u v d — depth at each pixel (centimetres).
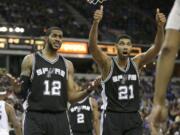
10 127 1766
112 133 1060
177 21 378
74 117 1548
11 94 2170
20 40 2770
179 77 4456
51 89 980
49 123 972
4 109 1238
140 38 4331
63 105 990
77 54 3266
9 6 4397
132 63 1083
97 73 3981
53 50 999
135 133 1066
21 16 4281
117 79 1071
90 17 4759
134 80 1080
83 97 1002
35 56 995
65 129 984
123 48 1062
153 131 368
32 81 982
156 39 1055
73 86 1005
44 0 4766
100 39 4112
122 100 1070
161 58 377
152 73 4081
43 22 4288
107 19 4862
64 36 3950
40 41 2633
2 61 3716
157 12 1003
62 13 4659
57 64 996
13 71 3747
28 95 986
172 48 376
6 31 2788
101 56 1064
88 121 1552
